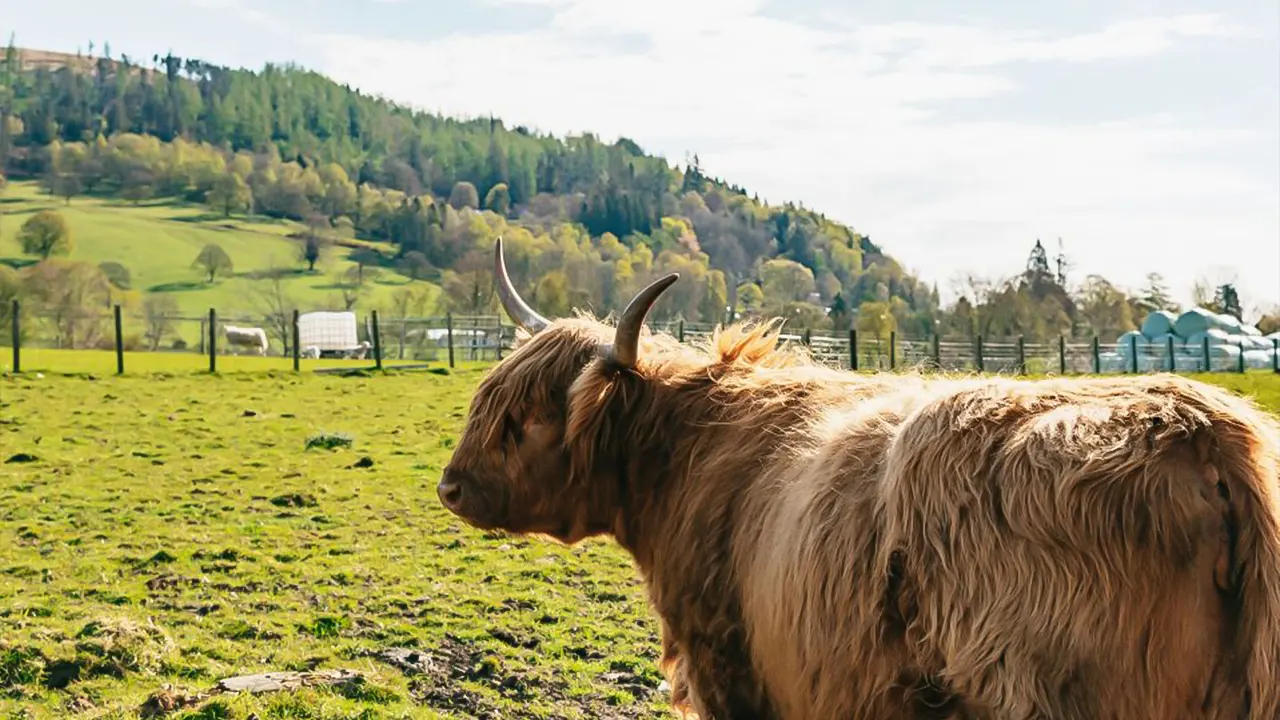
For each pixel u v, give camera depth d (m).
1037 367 46.75
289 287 132.88
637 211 183.00
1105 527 3.28
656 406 5.05
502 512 5.19
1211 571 3.21
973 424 3.62
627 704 7.55
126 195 175.88
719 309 94.00
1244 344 54.81
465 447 5.25
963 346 44.81
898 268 149.25
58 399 25.69
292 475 16.62
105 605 9.70
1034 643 3.31
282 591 10.30
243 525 13.16
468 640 8.88
